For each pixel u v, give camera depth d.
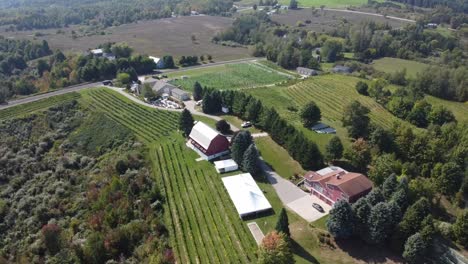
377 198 74.69
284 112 133.88
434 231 67.50
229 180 89.25
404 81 173.25
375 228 68.75
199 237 74.88
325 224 75.31
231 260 68.56
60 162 108.81
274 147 106.56
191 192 88.62
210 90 135.38
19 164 108.75
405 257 66.31
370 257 68.56
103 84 165.88
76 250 73.94
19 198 96.50
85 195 94.62
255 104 118.31
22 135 123.31
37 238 82.44
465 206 83.75
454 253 68.75
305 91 158.25
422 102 131.00
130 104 141.88
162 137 116.75
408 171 88.88
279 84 171.12
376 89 146.25
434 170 88.31
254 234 74.44
